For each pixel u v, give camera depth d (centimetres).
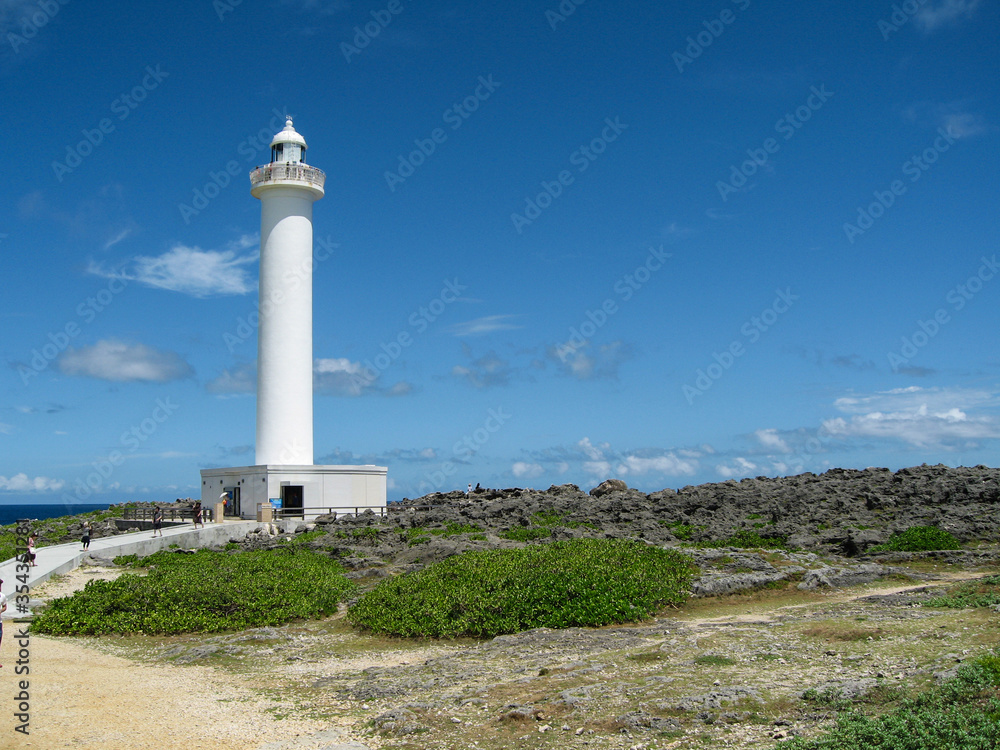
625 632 2288
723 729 1336
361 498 5894
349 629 2586
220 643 2352
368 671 1997
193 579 2928
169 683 1905
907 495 4725
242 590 2831
